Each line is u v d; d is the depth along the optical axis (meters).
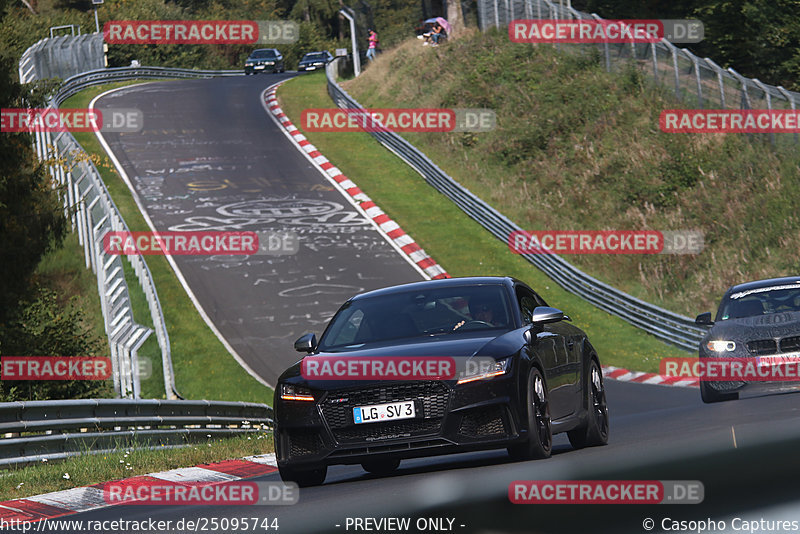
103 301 85.31
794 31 162.38
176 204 138.12
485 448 25.83
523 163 153.75
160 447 43.97
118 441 45.09
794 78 161.00
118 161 157.25
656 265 121.75
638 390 76.56
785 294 54.22
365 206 140.12
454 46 194.00
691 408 49.19
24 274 74.25
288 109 193.88
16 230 73.50
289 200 141.62
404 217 136.62
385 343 28.05
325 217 135.12
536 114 162.62
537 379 27.36
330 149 167.25
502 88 172.88
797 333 49.62
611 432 38.31
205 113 191.88
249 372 89.19
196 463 37.03
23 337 73.31
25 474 33.47
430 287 30.89
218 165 157.12
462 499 17.64
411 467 31.64
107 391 72.50
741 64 166.75
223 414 59.56
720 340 51.12
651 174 136.50
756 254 116.69
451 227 134.38
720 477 13.91
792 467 13.77
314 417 26.50
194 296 107.69
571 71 169.00
